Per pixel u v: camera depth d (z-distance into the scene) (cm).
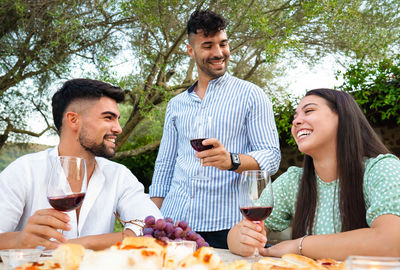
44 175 158
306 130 156
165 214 228
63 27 507
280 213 174
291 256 87
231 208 211
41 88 639
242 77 677
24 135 674
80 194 117
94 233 164
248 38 589
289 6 580
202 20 219
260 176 131
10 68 589
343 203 147
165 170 240
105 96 161
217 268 71
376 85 402
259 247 135
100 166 172
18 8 509
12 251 97
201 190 214
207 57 221
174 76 680
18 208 153
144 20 521
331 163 155
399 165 138
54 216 118
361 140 151
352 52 577
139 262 64
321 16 535
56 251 71
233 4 536
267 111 220
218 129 218
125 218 170
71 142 161
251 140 219
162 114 568
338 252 123
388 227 121
